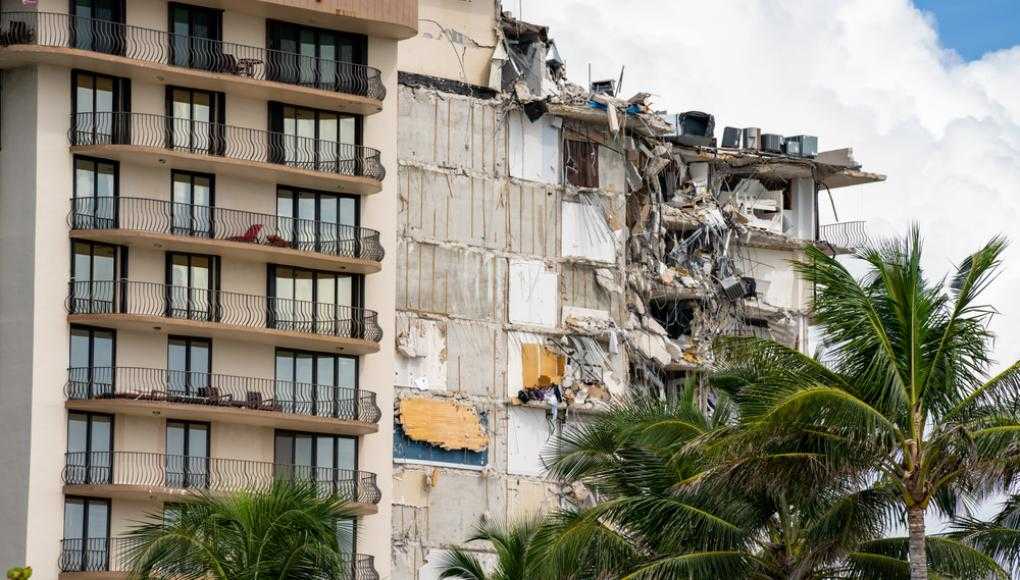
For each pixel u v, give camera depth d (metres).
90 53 109.62
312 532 77.06
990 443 74.44
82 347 108.75
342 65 116.06
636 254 136.38
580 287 133.00
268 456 112.00
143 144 110.81
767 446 76.31
